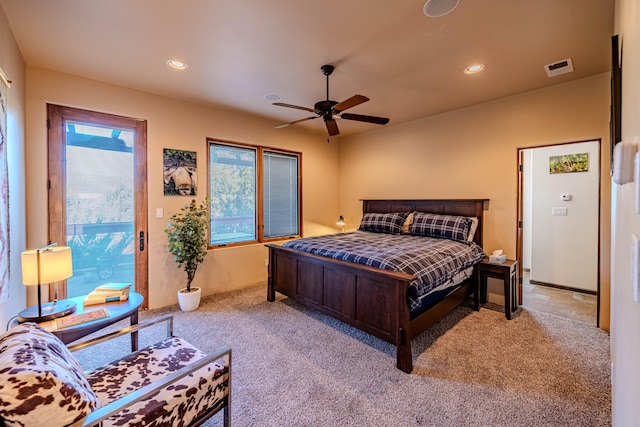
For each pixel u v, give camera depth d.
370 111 4.01
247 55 2.50
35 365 0.96
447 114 4.03
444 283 2.73
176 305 3.47
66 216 2.89
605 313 2.80
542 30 2.14
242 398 1.87
